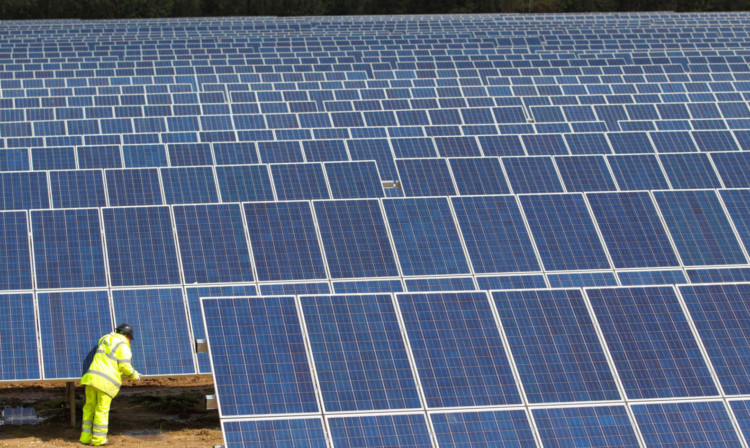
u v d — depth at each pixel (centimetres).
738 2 11506
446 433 1323
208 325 1404
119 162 2895
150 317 1806
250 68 6119
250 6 11325
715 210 2141
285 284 1919
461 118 3966
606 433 1345
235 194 2425
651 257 2039
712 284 1549
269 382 1354
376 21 9625
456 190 2497
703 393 1402
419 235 2023
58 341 1712
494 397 1373
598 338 1460
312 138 3528
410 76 5659
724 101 4559
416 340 1429
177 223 1978
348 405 1342
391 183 2497
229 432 1292
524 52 7294
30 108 4038
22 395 1958
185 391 2031
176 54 7125
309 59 6550
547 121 4028
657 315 1495
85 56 7044
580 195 2142
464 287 1961
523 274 1989
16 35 8219
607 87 4969
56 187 2383
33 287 1817
